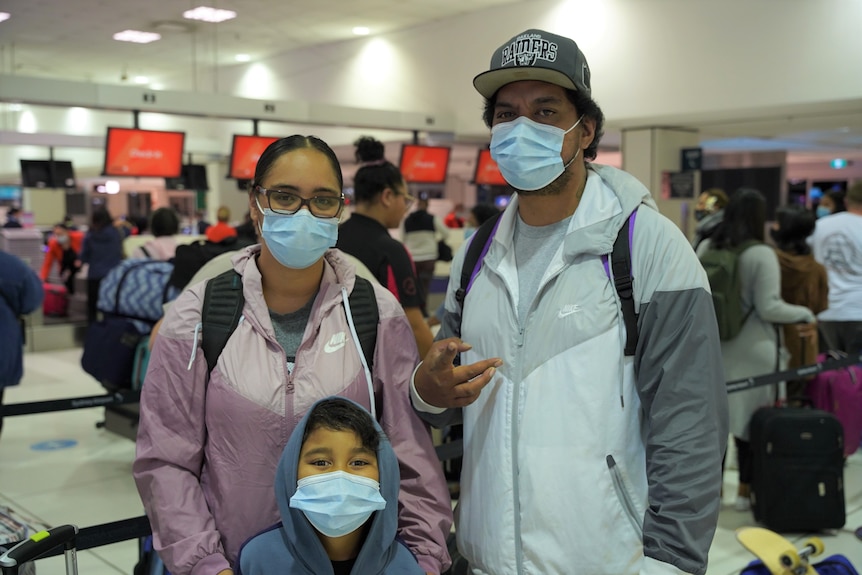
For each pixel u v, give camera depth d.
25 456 4.96
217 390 1.51
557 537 1.48
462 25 10.70
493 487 1.56
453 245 10.49
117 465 4.78
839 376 4.27
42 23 11.20
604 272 1.51
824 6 7.27
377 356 1.61
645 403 1.49
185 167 12.67
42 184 12.05
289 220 1.49
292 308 1.61
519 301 1.59
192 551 1.44
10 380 4.25
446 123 10.85
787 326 4.23
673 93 8.48
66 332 9.27
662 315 1.44
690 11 8.28
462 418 1.77
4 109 20.64
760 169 13.72
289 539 1.40
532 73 1.49
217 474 1.51
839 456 3.63
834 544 3.57
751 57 7.83
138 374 4.29
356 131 12.62
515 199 1.69
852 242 5.01
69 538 1.65
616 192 1.55
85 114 17.66
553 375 1.51
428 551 1.54
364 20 11.09
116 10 10.47
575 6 9.34
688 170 9.62
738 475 4.20
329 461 1.39
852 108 7.87
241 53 13.63
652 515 1.41
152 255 5.80
